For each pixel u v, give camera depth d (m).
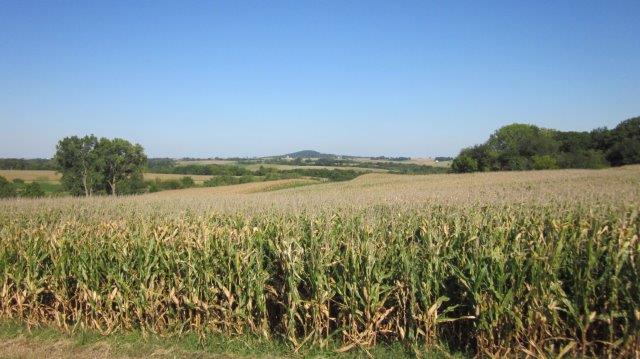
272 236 8.53
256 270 7.43
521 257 6.43
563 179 38.22
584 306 6.25
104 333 7.77
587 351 6.44
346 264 7.12
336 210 11.59
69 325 8.34
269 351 6.96
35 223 11.75
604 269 6.55
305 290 7.62
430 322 6.72
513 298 6.36
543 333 6.35
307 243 8.19
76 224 10.06
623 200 11.06
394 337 7.14
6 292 8.55
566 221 8.72
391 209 11.08
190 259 7.77
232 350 7.01
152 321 7.87
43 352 6.98
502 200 12.49
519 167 81.38
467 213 9.58
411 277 6.81
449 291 7.01
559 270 6.79
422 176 60.41
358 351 6.88
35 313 8.44
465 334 7.00
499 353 6.45
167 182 73.69
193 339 7.39
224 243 7.87
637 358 5.96
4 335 7.80
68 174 61.81
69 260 8.33
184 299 7.57
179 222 9.99
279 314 7.82
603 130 86.12
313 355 6.81
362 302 6.93
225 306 7.62
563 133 92.94
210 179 79.50
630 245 6.32
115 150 63.66
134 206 16.31
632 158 73.88
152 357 6.81
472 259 6.76
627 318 6.07
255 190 57.34
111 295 7.85
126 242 8.39
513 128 88.25
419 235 8.40
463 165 90.50
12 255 8.88
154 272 8.01
